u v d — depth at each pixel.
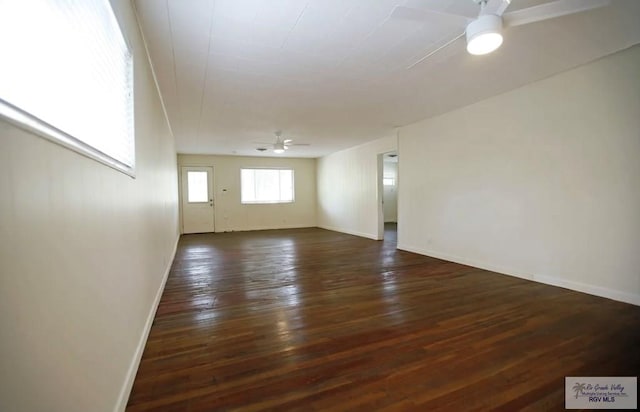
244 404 1.59
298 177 10.06
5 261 0.66
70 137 1.02
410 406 1.57
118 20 1.56
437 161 5.05
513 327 2.47
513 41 2.61
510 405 1.57
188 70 3.04
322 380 1.80
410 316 2.72
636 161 2.83
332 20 2.23
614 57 2.93
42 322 0.81
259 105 4.23
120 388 1.52
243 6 2.05
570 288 3.36
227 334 2.40
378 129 5.89
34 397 0.76
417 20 1.91
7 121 0.68
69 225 0.99
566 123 3.33
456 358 2.02
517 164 3.84
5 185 0.67
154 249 2.90
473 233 4.49
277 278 4.01
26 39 0.78
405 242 5.87
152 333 2.42
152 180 2.93
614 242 3.00
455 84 3.59
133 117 1.96
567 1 1.75
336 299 3.19
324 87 3.58
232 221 9.27
